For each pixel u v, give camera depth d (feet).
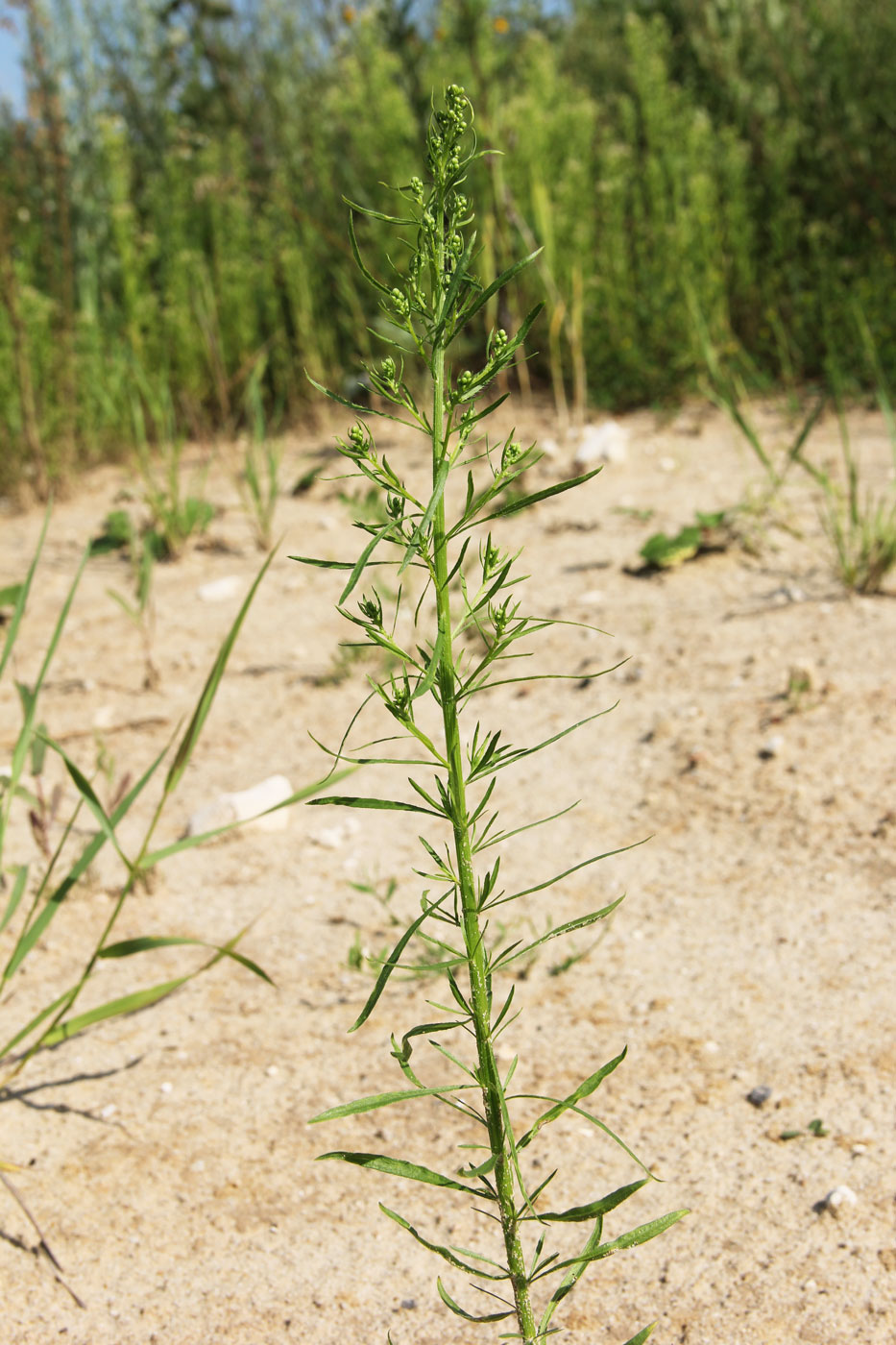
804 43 23.73
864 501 15.80
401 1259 6.24
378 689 3.82
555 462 19.24
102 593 16.60
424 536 3.26
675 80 26.02
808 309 21.45
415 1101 7.41
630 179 23.65
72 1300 6.07
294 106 27.02
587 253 21.81
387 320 3.71
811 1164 6.49
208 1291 6.09
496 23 23.67
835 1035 7.47
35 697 7.21
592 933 8.90
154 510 17.28
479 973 3.93
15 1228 6.51
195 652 14.42
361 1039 7.97
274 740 12.25
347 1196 6.70
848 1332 5.47
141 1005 6.99
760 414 20.81
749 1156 6.63
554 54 28.09
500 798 10.93
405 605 14.87
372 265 22.17
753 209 23.44
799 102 23.43
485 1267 6.13
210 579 16.66
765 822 9.82
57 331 22.40
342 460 20.66
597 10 29.32
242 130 27.66
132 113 29.14
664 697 12.01
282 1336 5.80
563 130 23.25
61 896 6.99
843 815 9.70
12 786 7.18
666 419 20.86
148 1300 6.05
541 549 16.11
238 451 22.02
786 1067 7.27
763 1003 7.88
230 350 23.02
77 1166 6.97
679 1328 5.62
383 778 11.44
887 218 22.88
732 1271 5.90
